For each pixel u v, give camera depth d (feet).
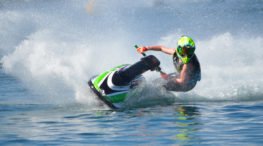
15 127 97.81
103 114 110.11
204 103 120.88
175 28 223.71
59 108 117.50
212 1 280.92
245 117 103.45
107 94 115.14
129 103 119.65
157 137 88.28
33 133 92.53
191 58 121.49
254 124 96.73
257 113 106.93
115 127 96.58
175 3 275.39
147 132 92.12
